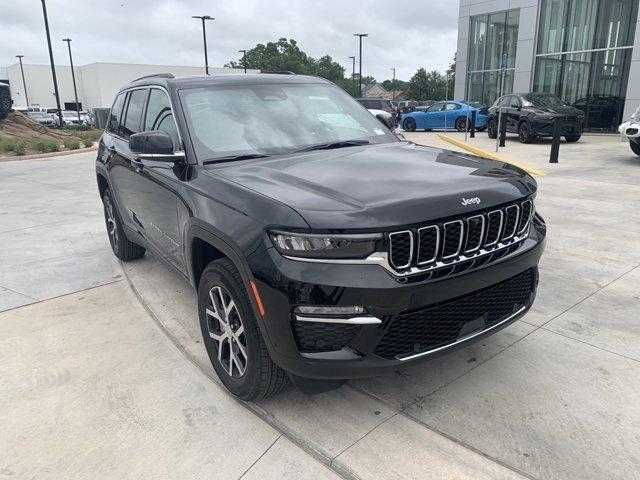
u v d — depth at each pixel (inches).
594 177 363.6
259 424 107.5
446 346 99.1
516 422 104.6
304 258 90.7
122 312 164.1
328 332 92.1
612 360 125.8
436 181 106.0
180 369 129.6
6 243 246.1
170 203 134.4
